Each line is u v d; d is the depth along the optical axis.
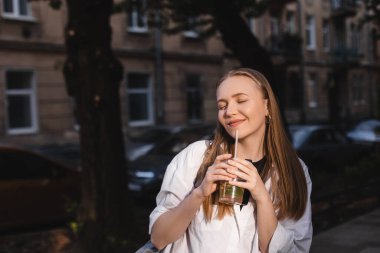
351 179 9.02
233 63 25.86
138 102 21.84
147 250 2.04
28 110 17.77
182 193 1.95
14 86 17.38
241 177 1.76
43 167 7.30
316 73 33.28
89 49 5.33
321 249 4.92
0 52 16.61
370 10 9.98
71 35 5.31
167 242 1.92
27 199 6.98
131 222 5.62
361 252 4.79
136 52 21.20
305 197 1.98
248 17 10.42
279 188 1.94
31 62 17.56
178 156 2.04
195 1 9.04
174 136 10.50
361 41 38.69
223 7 8.95
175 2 9.51
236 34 9.16
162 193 2.00
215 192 1.86
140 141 13.45
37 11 17.67
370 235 5.41
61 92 18.50
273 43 28.56
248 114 1.92
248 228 1.85
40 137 17.77
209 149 1.99
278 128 1.99
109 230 5.40
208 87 24.62
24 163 7.11
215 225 1.85
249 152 2.01
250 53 9.18
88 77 5.36
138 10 10.48
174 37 22.94
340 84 36.12
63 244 6.16
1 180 6.78
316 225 6.26
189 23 11.10
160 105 22.25
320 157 10.84
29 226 7.27
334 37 35.50
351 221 6.12
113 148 5.50
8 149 6.99
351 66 35.44
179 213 1.84
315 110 33.16
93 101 5.36
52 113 18.23
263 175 1.97
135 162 9.45
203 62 24.33
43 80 17.94
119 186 5.54
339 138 11.77
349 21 36.81
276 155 1.97
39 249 5.96
